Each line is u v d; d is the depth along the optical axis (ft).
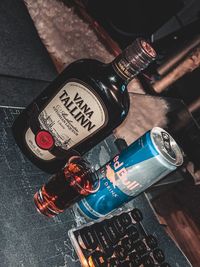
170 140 0.92
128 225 0.94
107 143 1.20
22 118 0.91
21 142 0.91
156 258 0.96
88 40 1.57
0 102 0.98
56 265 0.82
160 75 1.73
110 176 0.90
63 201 0.84
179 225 1.41
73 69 0.85
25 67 1.16
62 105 0.84
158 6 1.76
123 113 0.87
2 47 1.14
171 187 1.48
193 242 1.39
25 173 0.90
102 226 0.93
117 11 1.79
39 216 0.86
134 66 0.80
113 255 0.92
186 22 2.53
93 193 0.91
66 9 1.53
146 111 1.60
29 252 0.79
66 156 0.89
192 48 1.60
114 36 1.89
